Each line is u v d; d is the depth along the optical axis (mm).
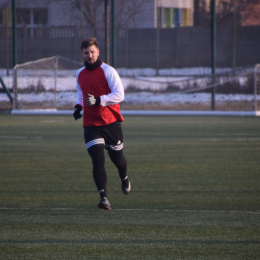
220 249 14148
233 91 83250
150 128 50375
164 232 15789
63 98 81438
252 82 82062
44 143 38625
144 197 20875
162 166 28766
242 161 30547
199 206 19312
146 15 113375
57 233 15617
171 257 13445
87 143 17781
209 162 30172
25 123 54969
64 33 97125
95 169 17281
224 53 102062
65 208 18906
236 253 13812
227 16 119500
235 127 51312
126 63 103250
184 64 103125
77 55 96500
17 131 46906
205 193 21656
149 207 19141
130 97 83125
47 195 21141
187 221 17109
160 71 102875
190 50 102750
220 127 51312
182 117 63906
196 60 102750
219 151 34844
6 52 94625
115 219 17344
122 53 103125
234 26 94625
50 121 57688
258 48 100875
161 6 114375
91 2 103688
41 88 83750
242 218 17531
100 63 17953
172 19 126938
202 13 121812
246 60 101562
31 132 46156
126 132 46719
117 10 108375
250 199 20500
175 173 26562
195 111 68312
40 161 30250
